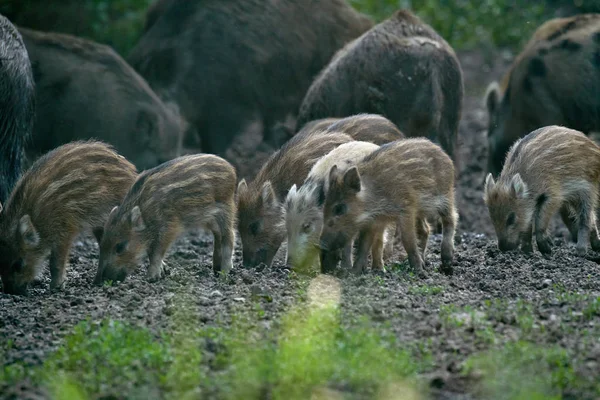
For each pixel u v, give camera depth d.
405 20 23.02
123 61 24.70
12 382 10.89
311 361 10.73
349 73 22.86
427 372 10.84
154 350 11.27
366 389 10.41
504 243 17.30
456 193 25.47
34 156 23.55
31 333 12.84
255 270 16.48
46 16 32.44
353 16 27.06
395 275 15.23
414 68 22.19
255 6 25.66
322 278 15.17
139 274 16.78
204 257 18.81
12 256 15.73
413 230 15.91
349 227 15.56
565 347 11.30
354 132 18.50
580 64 24.03
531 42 25.22
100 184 16.67
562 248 18.34
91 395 10.46
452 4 38.53
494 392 10.30
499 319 12.30
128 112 23.94
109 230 15.83
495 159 25.50
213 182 16.52
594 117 24.12
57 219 16.14
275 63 25.70
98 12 32.94
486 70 35.31
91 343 11.66
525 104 24.59
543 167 17.14
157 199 16.02
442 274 15.73
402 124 22.52
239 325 12.28
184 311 13.06
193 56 25.28
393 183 15.65
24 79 19.94
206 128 25.77
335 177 15.51
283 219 17.23
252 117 25.94
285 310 13.00
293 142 18.02
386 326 12.08
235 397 10.27
